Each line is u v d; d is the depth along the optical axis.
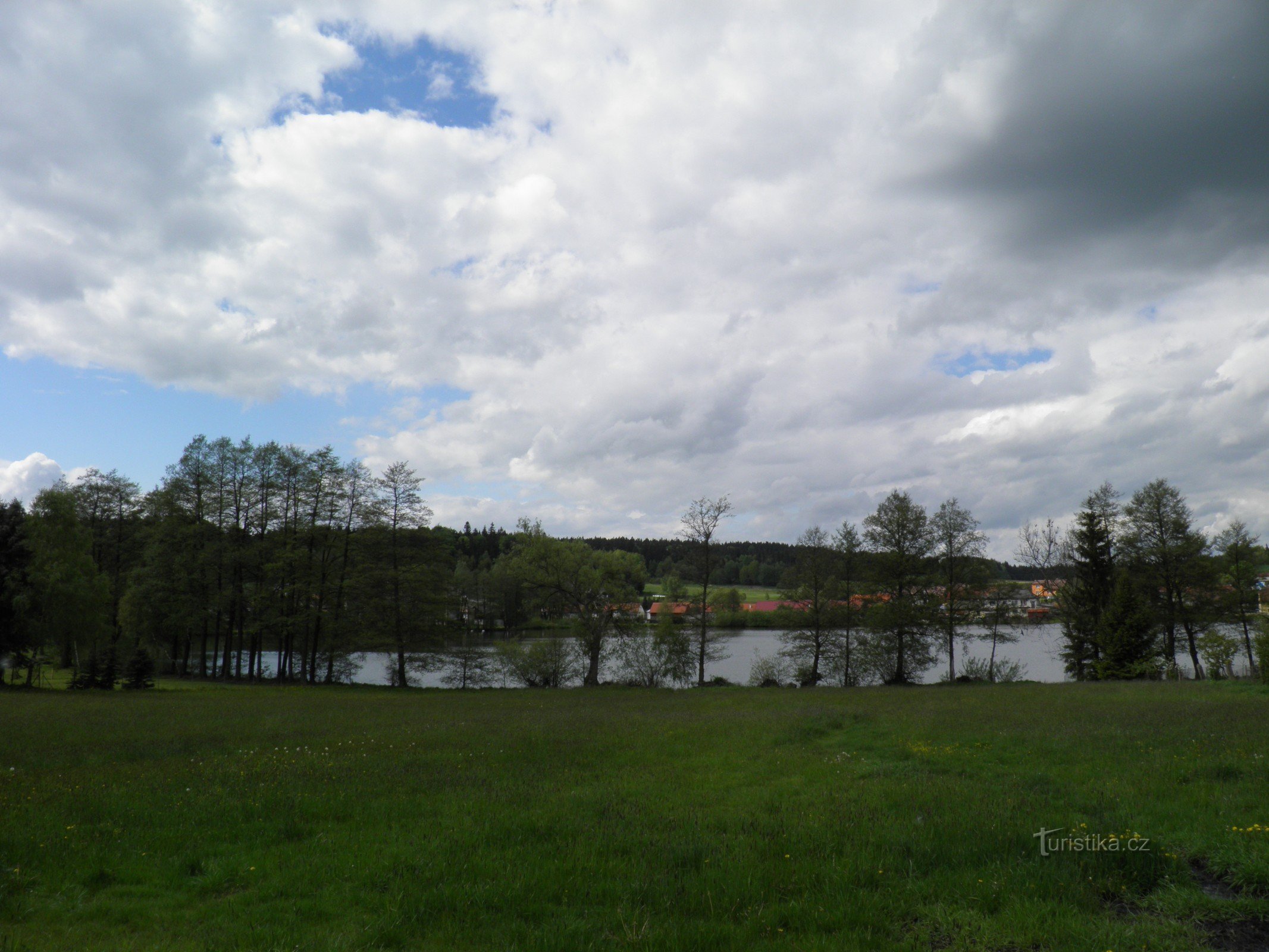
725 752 15.27
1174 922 6.02
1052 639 57.50
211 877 7.50
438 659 51.28
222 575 52.03
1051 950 5.60
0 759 14.98
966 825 8.64
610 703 32.44
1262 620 35.00
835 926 6.14
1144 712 19.52
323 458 51.25
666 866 7.65
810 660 51.75
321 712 26.78
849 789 11.36
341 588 49.16
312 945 5.80
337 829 9.20
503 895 6.81
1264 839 7.60
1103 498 49.16
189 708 28.14
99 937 6.16
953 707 23.59
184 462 51.56
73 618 43.97
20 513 45.53
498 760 14.30
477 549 130.88
